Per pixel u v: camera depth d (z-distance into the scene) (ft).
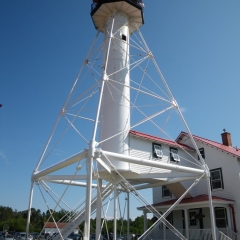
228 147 83.97
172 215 79.82
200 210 73.87
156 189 87.40
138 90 51.34
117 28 59.52
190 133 53.93
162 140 69.92
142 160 45.06
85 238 34.01
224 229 66.39
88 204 35.68
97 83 47.42
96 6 60.49
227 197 70.54
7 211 317.63
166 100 54.08
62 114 53.47
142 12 62.03
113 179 52.29
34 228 229.86
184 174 51.83
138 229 187.11
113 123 52.11
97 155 39.11
